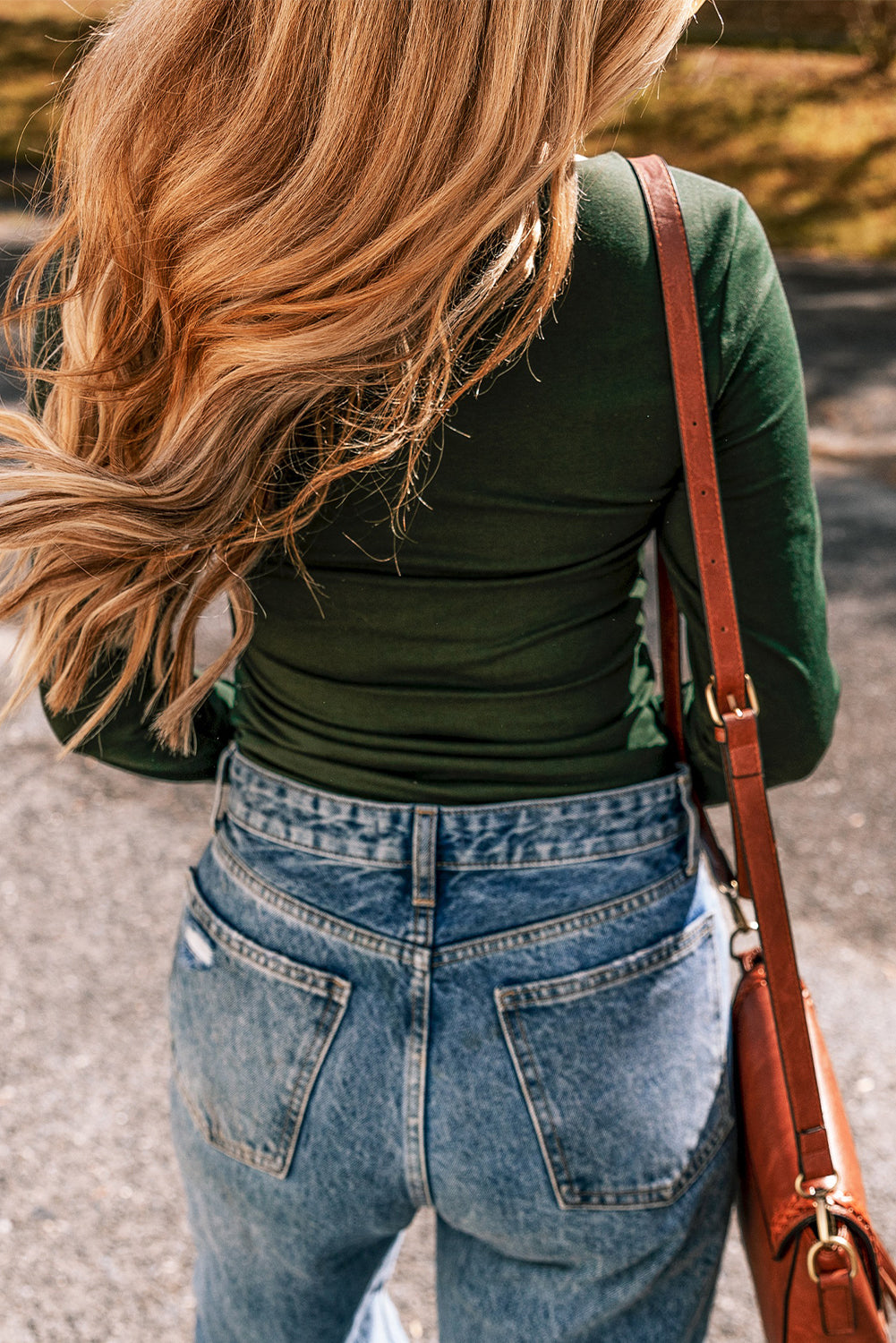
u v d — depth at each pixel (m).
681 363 0.81
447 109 0.71
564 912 0.89
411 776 0.90
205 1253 1.07
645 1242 0.94
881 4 12.39
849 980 2.35
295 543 0.87
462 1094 0.90
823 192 10.12
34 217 0.92
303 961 0.92
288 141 0.74
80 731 1.00
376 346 0.77
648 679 0.98
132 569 0.88
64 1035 2.22
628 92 0.78
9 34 13.59
